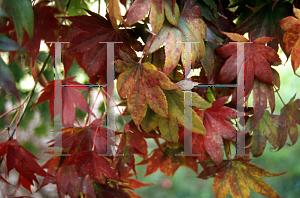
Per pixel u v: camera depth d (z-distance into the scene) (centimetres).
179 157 85
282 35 60
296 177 232
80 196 61
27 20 48
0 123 134
